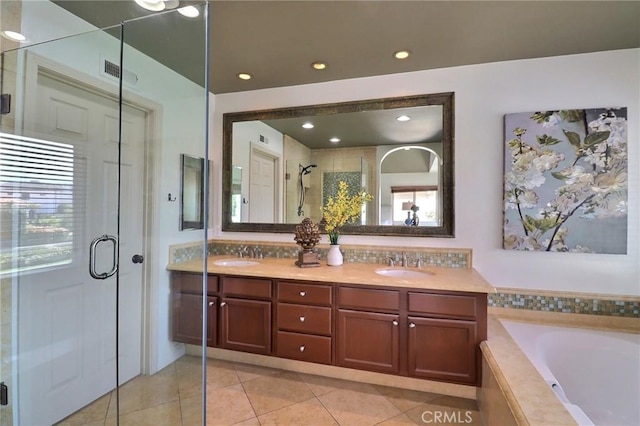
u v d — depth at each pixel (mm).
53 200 1825
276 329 2383
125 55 2129
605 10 1802
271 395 2145
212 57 2393
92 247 2006
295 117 2945
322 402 2064
